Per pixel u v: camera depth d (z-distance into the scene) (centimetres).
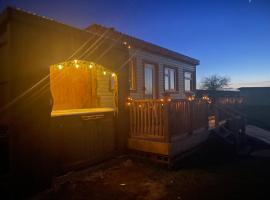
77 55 576
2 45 468
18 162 446
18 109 450
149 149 677
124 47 745
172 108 671
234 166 678
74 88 802
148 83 1134
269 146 981
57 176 532
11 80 439
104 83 864
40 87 491
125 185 520
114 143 713
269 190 489
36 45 483
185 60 1430
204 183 533
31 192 467
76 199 448
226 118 1020
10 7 428
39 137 486
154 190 491
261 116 1938
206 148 856
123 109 738
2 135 470
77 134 590
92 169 612
